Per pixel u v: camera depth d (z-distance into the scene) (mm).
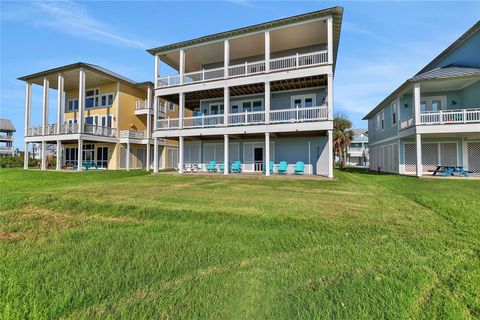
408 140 18375
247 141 19078
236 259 3613
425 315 2275
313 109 15352
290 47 18000
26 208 7086
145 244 4246
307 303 2479
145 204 7086
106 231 5039
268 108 15320
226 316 2283
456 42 16969
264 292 2707
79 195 8547
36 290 2777
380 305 2430
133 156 26812
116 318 2275
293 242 4270
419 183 11852
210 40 17094
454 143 17047
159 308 2424
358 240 4316
